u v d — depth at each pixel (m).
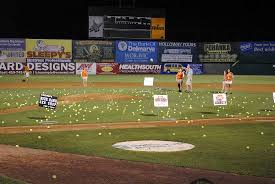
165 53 67.75
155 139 19.38
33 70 63.25
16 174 13.39
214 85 50.22
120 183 12.68
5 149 16.89
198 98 36.19
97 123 23.31
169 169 14.34
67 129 21.44
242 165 14.97
